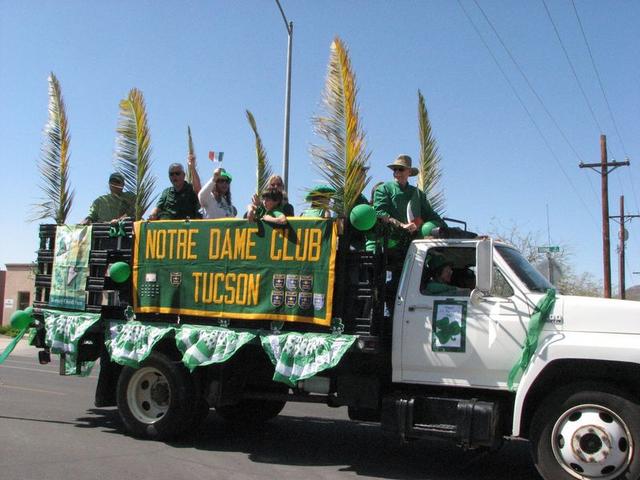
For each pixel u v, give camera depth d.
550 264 10.82
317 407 11.27
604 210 27.09
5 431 8.02
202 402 7.73
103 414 9.52
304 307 6.96
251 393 7.69
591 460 5.76
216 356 7.26
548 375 6.17
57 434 7.96
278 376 6.88
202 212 8.75
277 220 7.22
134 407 7.91
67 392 11.90
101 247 8.47
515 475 6.89
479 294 6.34
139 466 6.54
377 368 6.98
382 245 6.79
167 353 7.83
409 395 6.61
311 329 6.99
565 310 6.19
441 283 6.79
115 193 9.55
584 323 6.10
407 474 6.73
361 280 6.82
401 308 6.79
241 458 7.12
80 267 8.54
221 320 7.46
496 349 6.32
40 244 9.13
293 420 9.80
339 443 8.19
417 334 6.66
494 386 6.35
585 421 5.85
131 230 8.16
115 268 8.04
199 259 7.66
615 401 5.78
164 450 7.31
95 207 9.52
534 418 6.08
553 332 6.18
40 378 14.06
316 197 7.17
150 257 7.98
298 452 7.57
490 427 6.15
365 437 8.64
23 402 10.39
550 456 5.96
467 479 6.66
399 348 6.72
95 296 8.48
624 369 5.97
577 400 5.91
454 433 6.27
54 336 8.44
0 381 13.12
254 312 7.23
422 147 10.14
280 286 7.12
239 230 7.46
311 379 7.27
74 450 7.13
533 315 6.23
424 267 6.84
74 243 8.67
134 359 7.80
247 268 7.34
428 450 7.95
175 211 8.76
